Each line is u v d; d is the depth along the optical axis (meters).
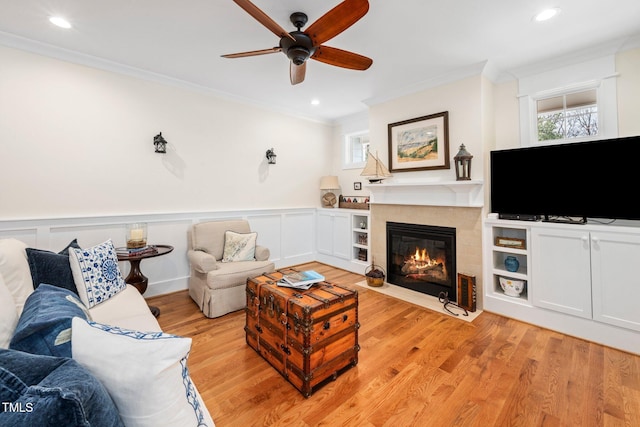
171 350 0.74
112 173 3.05
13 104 2.54
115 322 1.71
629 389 1.76
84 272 1.91
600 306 2.29
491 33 2.37
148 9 2.07
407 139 3.54
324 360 1.81
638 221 2.44
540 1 1.97
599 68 2.59
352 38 2.45
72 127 2.82
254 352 2.21
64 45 2.61
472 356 2.13
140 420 0.70
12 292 1.53
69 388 0.57
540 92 2.89
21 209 2.60
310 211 4.98
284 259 4.62
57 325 0.91
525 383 1.83
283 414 1.59
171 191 3.46
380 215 3.92
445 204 3.15
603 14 2.11
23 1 1.98
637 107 2.44
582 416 1.56
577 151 2.48
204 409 0.96
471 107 3.00
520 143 3.03
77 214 2.86
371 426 1.50
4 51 2.49
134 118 3.17
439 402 1.67
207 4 2.02
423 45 2.55
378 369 1.99
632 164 2.24
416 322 2.71
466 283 2.95
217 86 3.57
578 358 2.10
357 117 4.83
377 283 3.70
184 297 3.34
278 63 2.93
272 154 4.35
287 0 1.94
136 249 2.71
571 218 2.62
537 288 2.62
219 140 3.84
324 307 1.80
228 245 3.36
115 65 2.97
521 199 2.77
